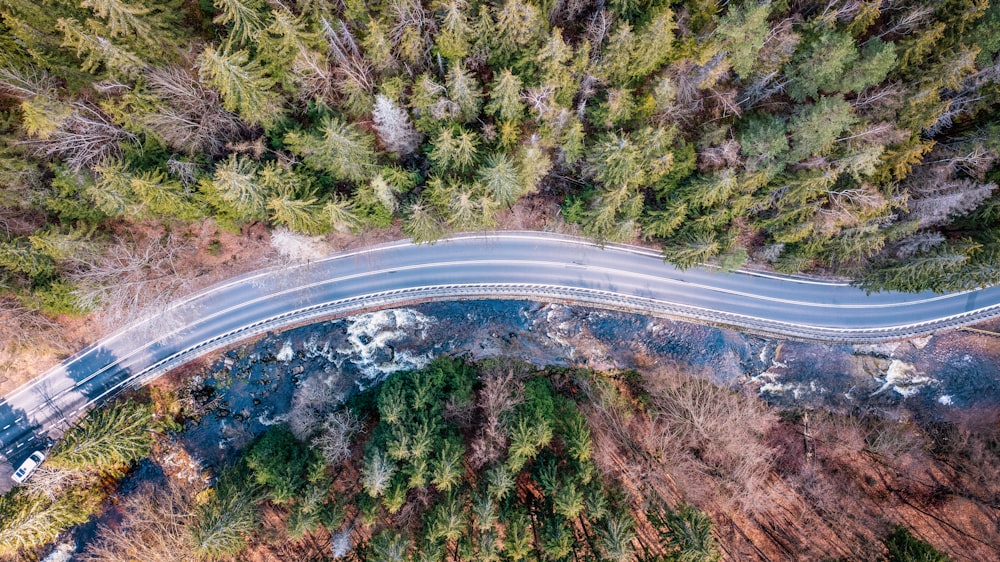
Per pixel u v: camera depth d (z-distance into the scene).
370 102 33.12
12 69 29.75
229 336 45.00
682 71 31.66
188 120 32.47
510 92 30.92
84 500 42.38
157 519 41.34
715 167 34.16
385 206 37.31
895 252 38.59
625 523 34.62
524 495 39.97
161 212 35.53
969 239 36.31
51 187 33.81
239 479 40.75
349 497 40.25
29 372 43.31
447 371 43.09
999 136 32.38
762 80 32.19
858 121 31.81
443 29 30.38
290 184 33.56
